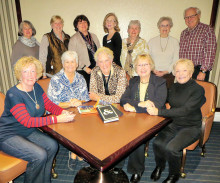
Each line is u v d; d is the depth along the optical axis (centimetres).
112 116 160
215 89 221
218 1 295
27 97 166
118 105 204
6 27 349
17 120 160
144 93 211
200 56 304
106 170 102
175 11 309
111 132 139
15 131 166
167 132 205
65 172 220
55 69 338
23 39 328
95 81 235
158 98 196
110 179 196
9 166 149
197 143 206
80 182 195
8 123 164
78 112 182
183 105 193
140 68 199
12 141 158
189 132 194
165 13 312
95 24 329
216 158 249
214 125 350
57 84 216
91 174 204
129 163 203
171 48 321
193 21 298
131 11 319
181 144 183
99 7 322
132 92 213
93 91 235
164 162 201
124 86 231
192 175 215
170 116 177
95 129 144
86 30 331
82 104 203
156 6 311
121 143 123
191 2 302
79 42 330
